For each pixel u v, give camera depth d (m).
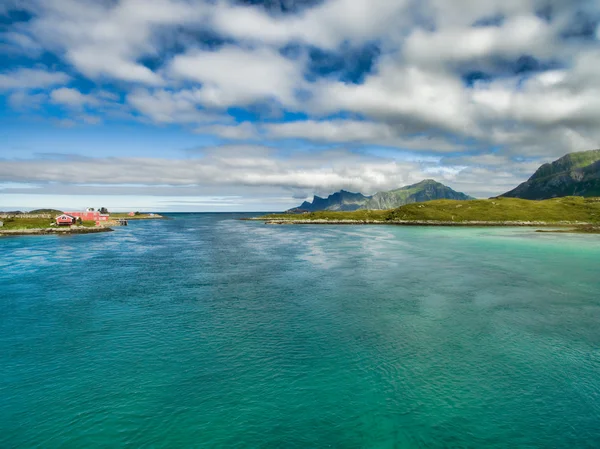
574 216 156.75
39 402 16.62
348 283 39.78
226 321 27.22
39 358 20.95
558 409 15.98
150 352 21.83
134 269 49.56
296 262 55.22
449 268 48.72
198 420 15.34
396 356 21.14
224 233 124.19
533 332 24.66
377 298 33.41
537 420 15.24
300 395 17.17
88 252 68.69
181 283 40.41
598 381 18.28
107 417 15.53
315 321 27.12
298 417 15.53
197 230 142.00
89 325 26.42
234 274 45.69
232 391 17.53
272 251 69.75
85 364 20.23
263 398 16.94
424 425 14.95
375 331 25.02
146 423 15.13
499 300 32.44
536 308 30.02
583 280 40.59
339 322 26.88
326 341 23.38
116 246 79.94
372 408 16.11
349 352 21.72
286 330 25.31
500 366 19.83
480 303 31.53
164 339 23.80
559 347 22.25
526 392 17.33
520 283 39.16
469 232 116.06
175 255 64.44
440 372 19.23
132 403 16.56
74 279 42.72
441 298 33.25
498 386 17.84
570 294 34.47
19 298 33.81
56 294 35.38
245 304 31.78
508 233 110.38
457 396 17.02
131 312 29.52
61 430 14.70
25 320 27.48
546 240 87.19
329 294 35.03
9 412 15.89
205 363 20.38
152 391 17.53
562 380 18.39
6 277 43.91
